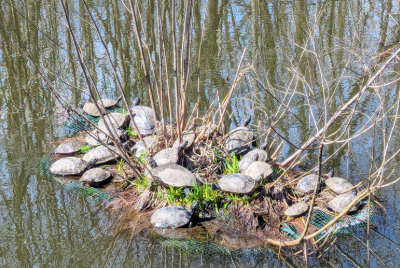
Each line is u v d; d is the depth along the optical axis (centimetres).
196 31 1406
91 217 689
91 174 764
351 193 673
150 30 1406
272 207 670
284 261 581
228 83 1089
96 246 623
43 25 1477
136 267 582
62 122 993
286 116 945
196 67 1177
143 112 915
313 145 845
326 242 608
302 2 1602
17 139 932
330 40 1233
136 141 871
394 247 595
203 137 785
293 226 641
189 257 596
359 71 1056
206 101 1015
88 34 1405
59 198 741
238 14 1534
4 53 1324
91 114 978
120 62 1238
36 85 1148
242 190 660
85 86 1119
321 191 705
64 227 665
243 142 789
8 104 1070
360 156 803
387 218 648
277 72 1130
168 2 1563
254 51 1255
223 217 663
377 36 1189
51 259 599
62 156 870
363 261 574
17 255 606
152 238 634
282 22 1440
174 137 789
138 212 692
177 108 715
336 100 977
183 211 656
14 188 768
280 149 839
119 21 1489
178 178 685
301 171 772
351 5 1495
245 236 630
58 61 1255
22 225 671
